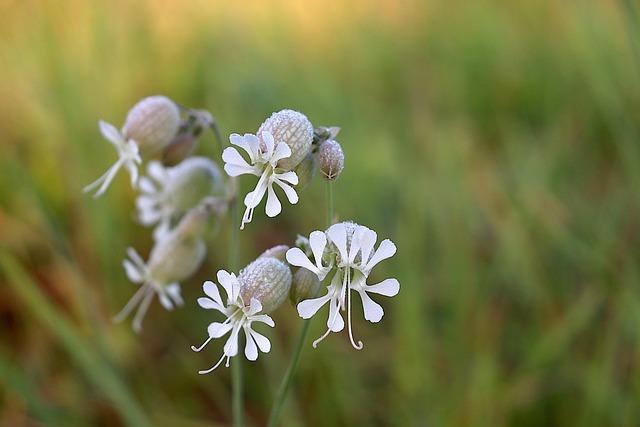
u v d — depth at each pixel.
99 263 0.36
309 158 0.24
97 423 0.33
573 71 0.45
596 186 0.40
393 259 0.34
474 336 0.32
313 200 0.38
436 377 0.32
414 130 0.41
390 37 0.52
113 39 0.42
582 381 0.31
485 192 0.37
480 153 0.42
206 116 0.27
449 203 0.36
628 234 0.35
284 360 0.33
